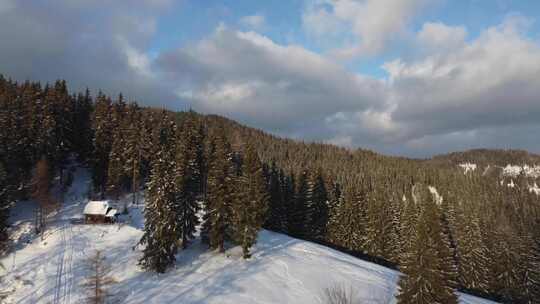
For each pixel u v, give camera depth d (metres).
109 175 68.31
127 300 36.09
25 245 49.00
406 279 32.34
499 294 60.81
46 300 36.06
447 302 30.61
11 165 59.75
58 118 73.38
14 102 70.19
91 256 45.47
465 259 63.31
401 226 74.38
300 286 41.38
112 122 76.88
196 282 40.91
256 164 50.72
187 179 50.47
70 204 66.50
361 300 38.88
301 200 72.88
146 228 43.62
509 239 64.25
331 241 71.44
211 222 50.59
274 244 56.00
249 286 40.19
